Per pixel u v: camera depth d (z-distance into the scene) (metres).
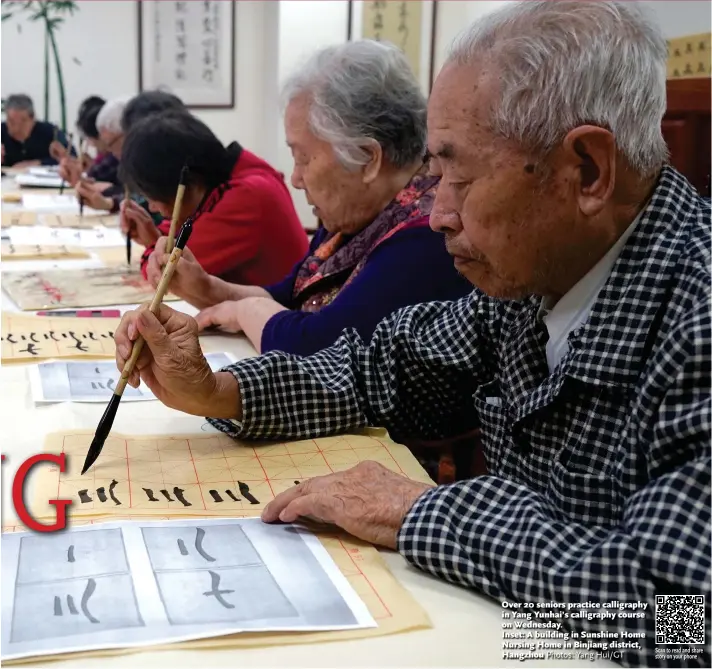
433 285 1.27
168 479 0.85
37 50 4.73
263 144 5.12
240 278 1.93
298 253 1.96
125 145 1.93
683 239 0.76
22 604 0.60
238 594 0.63
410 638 0.60
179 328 0.93
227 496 0.82
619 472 0.72
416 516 0.71
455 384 1.05
